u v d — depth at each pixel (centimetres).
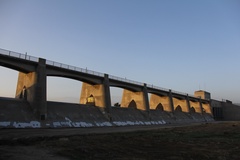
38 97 5550
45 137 3228
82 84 8219
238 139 3362
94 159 2031
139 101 9456
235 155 2258
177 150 2512
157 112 10238
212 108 15038
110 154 2248
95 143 2873
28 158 1992
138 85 9294
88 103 7906
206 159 2102
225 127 5453
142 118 8925
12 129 4541
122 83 8588
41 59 5834
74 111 6681
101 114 7419
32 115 5397
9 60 5241
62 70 6425
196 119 12512
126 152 2372
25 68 5575
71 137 3334
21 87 6025
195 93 15362
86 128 5734
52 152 2275
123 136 3628
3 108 5047
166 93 11012
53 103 6438
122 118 8050
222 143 3022
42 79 5738
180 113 11856
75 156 2123
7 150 2327
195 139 3403
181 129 5222
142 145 2834
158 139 3391
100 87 7706
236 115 15250
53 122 5684
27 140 2962
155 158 2098
